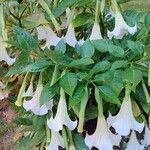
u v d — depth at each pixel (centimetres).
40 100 88
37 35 107
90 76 86
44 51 90
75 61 85
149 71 85
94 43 91
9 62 102
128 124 87
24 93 98
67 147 95
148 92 96
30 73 100
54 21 99
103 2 93
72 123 88
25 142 112
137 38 98
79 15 100
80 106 87
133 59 88
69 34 100
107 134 88
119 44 97
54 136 96
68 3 97
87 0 96
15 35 96
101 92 86
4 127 195
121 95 94
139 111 92
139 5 241
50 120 90
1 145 199
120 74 85
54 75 87
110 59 92
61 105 88
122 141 108
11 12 110
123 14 104
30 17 100
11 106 128
